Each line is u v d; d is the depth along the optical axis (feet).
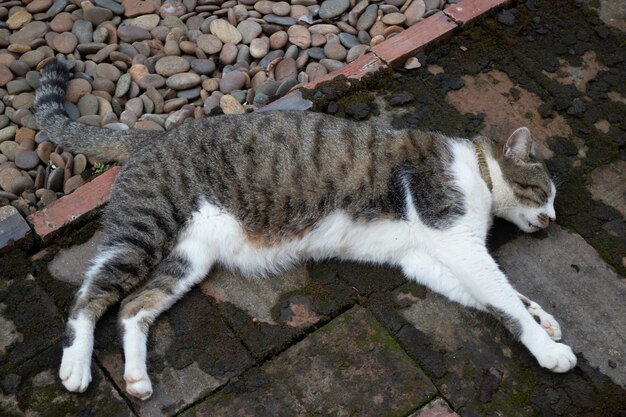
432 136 3.41
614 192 3.52
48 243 3.31
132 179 3.18
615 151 3.66
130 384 2.89
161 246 3.11
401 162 3.29
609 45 4.05
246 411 2.91
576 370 3.02
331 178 3.24
